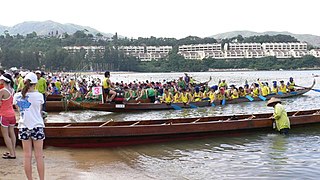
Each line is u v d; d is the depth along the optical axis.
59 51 142.50
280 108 15.54
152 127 13.50
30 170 7.60
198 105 27.06
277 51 183.00
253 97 31.00
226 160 11.60
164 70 174.00
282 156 12.09
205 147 13.35
